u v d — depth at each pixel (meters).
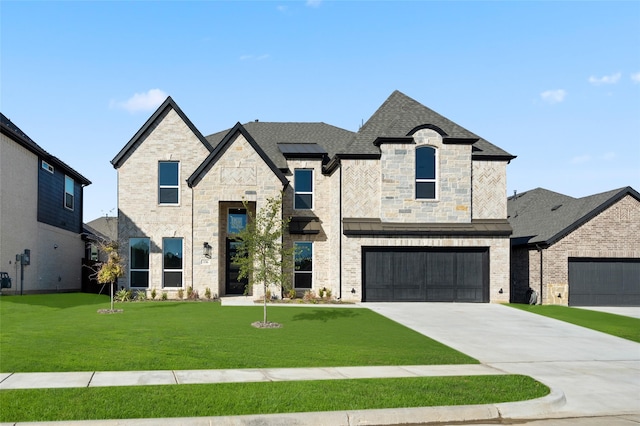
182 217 24.97
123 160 25.00
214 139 29.02
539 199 32.88
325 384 9.30
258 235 16.95
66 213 31.00
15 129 24.98
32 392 8.48
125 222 24.75
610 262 25.73
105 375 9.81
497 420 8.23
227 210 25.70
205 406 7.87
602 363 12.48
